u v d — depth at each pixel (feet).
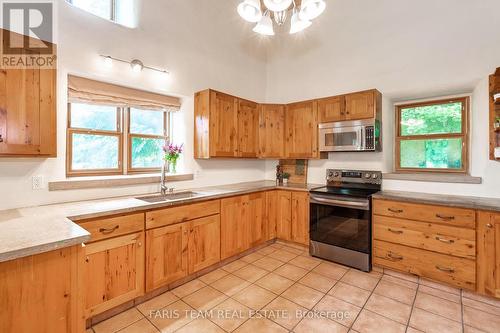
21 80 5.63
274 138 12.09
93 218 5.84
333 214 9.59
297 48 12.76
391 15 9.84
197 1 10.37
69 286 4.16
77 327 4.25
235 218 9.68
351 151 10.45
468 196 8.32
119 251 6.29
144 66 8.70
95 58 7.55
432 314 6.43
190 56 10.17
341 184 11.12
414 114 10.42
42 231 4.37
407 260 8.15
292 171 12.90
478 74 8.18
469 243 7.09
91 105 8.17
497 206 6.65
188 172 10.21
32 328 3.82
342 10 11.02
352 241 9.11
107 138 8.56
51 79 6.06
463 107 9.31
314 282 8.13
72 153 7.80
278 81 13.58
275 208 11.55
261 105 12.00
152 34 8.95
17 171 6.31
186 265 7.89
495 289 6.71
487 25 8.01
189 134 10.23
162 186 8.86
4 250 3.49
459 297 7.19
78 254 4.24
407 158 10.56
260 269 9.09
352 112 10.03
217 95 10.05
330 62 11.62
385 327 5.95
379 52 10.19
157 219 7.07
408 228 8.13
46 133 5.99
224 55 11.58
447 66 8.72
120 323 6.09
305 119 11.47
